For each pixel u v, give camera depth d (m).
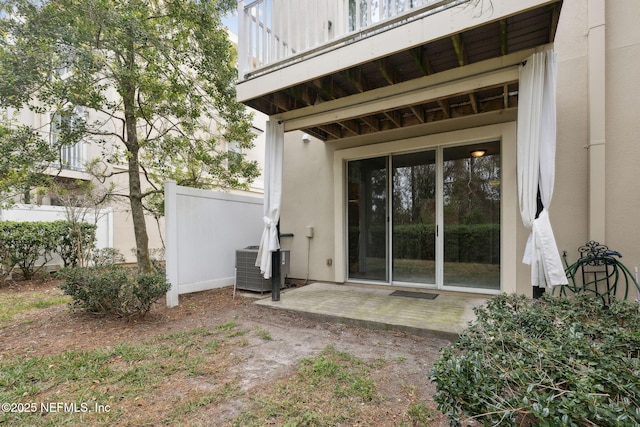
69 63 4.32
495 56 3.46
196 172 6.58
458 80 3.40
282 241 6.45
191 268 4.88
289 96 4.52
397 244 5.27
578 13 3.79
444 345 3.04
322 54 3.62
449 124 4.75
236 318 3.95
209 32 5.35
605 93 3.59
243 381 2.36
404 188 5.23
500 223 4.44
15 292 5.50
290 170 6.39
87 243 7.03
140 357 2.77
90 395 2.18
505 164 4.28
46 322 3.75
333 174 5.88
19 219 6.96
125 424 1.86
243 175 6.97
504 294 2.50
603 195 3.54
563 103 3.86
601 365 1.38
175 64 5.33
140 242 5.58
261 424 1.86
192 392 2.21
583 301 2.35
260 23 4.38
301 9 4.07
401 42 3.13
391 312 3.82
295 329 3.55
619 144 3.53
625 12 3.53
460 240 4.74
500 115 4.39
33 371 2.50
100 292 3.69
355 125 5.29
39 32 4.16
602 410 1.06
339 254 5.68
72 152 8.09
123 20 4.29
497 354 1.52
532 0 2.56
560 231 3.87
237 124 6.34
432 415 1.92
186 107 5.77
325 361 2.63
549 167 3.05
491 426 1.25
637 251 3.43
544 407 1.13
